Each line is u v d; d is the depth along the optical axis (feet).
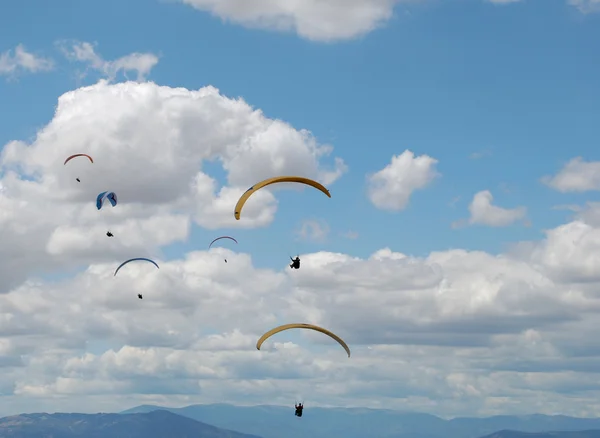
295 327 341.82
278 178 322.96
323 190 328.08
